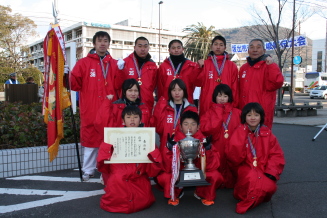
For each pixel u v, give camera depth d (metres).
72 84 4.73
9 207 3.79
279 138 8.48
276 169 3.79
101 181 4.71
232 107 4.65
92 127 4.77
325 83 41.31
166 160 3.95
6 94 10.72
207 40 41.94
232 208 3.80
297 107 14.67
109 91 4.86
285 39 18.88
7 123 5.73
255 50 4.99
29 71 34.00
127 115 3.94
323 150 6.95
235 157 3.94
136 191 3.68
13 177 4.98
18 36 34.28
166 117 4.38
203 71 5.17
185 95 4.42
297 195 4.21
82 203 3.94
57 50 4.39
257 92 4.93
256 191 3.63
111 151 3.76
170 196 3.83
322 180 4.84
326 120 12.69
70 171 5.35
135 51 5.27
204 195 3.93
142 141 3.82
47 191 4.36
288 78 47.56
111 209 3.65
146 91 5.16
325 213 3.63
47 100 4.45
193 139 3.74
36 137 5.70
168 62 5.34
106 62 4.88
